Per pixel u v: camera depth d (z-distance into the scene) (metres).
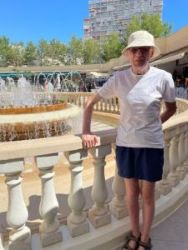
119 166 2.81
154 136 2.62
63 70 58.47
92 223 3.10
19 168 2.46
